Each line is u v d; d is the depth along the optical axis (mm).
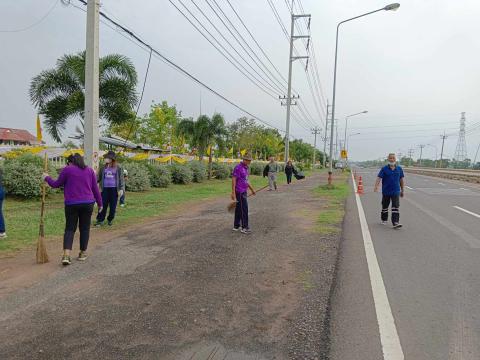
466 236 8836
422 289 5195
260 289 5148
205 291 5059
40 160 14781
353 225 10266
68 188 6277
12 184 13305
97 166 11977
